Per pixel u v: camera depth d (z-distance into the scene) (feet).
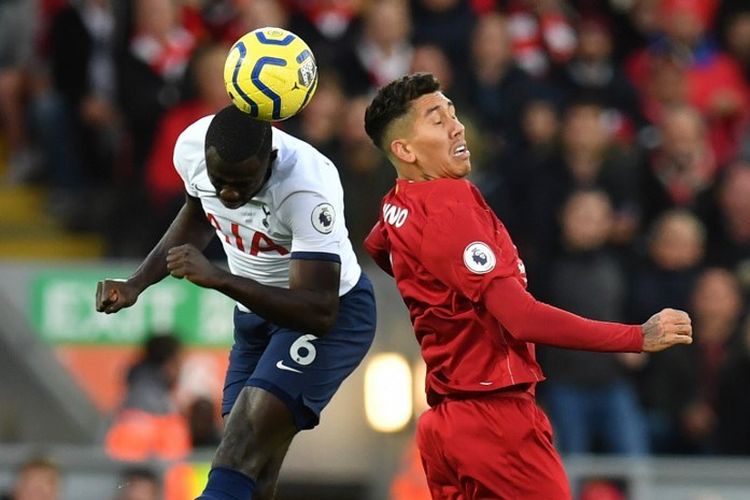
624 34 152.25
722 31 155.33
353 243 120.67
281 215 64.08
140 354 115.65
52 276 122.11
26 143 143.54
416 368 110.52
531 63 142.20
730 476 106.52
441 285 63.62
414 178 64.64
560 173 126.21
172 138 129.49
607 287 117.60
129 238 131.03
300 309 62.69
